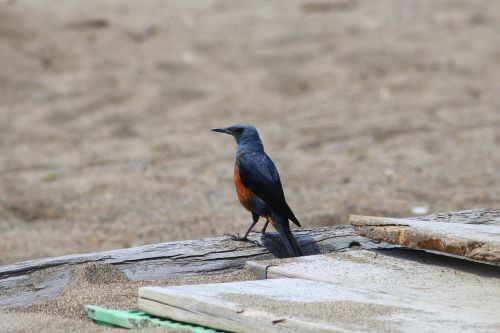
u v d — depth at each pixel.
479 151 16.59
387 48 24.22
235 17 27.95
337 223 12.23
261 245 8.02
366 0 29.73
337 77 22.22
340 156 16.84
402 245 7.14
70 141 18.70
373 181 14.90
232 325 5.75
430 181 14.73
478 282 6.66
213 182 15.44
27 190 15.06
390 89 21.25
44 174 16.27
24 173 16.39
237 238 8.12
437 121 18.80
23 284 7.38
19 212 13.77
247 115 20.03
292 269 7.02
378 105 20.12
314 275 6.82
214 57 24.17
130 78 22.77
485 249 6.50
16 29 25.50
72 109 20.69
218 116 20.09
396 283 6.61
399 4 29.20
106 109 20.73
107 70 23.31
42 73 23.03
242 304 5.86
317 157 16.86
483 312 5.87
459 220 8.68
